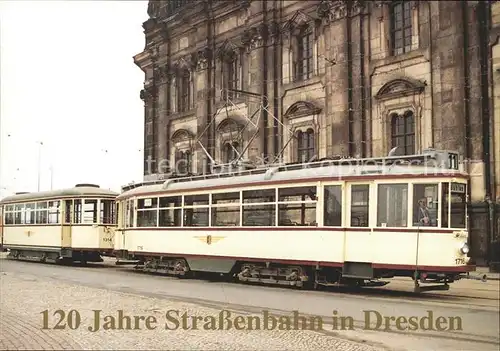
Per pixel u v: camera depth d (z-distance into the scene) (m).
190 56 41.88
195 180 22.30
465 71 25.81
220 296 16.44
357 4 30.17
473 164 25.06
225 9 38.88
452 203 16.23
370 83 29.80
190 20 41.53
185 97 43.31
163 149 44.00
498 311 13.82
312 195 18.06
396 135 28.80
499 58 25.00
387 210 16.75
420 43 27.78
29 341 9.69
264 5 35.59
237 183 20.23
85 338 10.00
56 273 23.70
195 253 21.39
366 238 16.95
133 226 24.45
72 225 28.91
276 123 34.56
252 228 19.56
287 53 34.44
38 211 30.98
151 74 45.91
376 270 16.81
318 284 18.25
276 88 34.97
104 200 28.83
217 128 38.94
